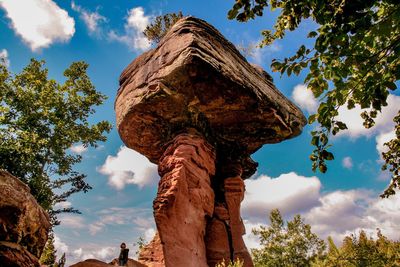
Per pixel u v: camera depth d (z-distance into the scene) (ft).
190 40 44.45
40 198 71.51
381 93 11.53
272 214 95.61
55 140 79.82
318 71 12.28
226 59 48.73
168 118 50.49
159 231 39.34
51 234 78.69
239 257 47.67
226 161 57.00
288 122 54.39
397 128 23.99
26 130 72.38
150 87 46.60
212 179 53.06
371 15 10.67
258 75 58.23
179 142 47.67
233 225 50.75
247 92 46.16
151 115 50.37
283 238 88.99
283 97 59.88
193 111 49.06
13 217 31.45
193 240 41.70
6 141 68.54
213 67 42.86
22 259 31.07
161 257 50.49
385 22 10.58
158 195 42.22
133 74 56.54
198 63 42.27
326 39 11.32
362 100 11.95
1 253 28.99
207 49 45.39
